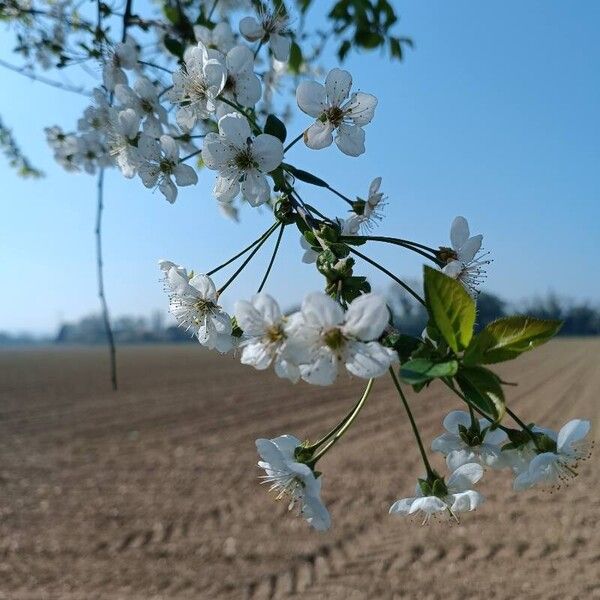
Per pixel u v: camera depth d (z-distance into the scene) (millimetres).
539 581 7805
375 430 17469
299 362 1265
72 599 7711
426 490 1649
